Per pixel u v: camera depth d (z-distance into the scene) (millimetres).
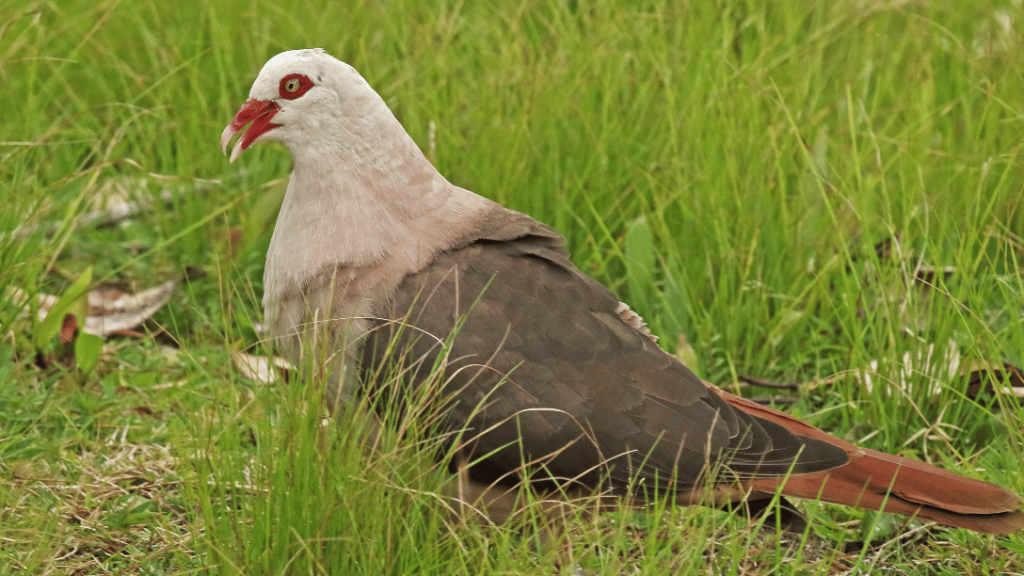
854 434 8664
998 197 9898
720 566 6742
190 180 9688
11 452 7969
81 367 8922
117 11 13039
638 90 11469
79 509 7512
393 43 12688
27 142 9961
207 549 6484
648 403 7020
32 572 6574
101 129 11586
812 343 9812
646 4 12656
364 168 7301
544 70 11117
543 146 10852
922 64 11625
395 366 6973
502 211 7582
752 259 10031
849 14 12383
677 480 7008
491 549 6914
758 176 10281
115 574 6914
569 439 6914
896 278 9203
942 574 7328
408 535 6344
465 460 6996
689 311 9602
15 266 8914
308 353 6855
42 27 11500
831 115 11828
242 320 9602
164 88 12031
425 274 7188
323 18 12875
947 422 8703
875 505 6992
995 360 8414
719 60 11352
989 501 6848
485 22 12195
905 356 9008
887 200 9312
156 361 9273
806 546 7773
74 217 9883
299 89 7254
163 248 10727
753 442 7133
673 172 10664
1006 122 10633
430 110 11062
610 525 7539
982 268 9898
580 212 10789
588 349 7090
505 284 7207
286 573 6270
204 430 7277
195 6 13352
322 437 6512
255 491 6449
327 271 7230
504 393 6934
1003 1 13141
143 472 7957
